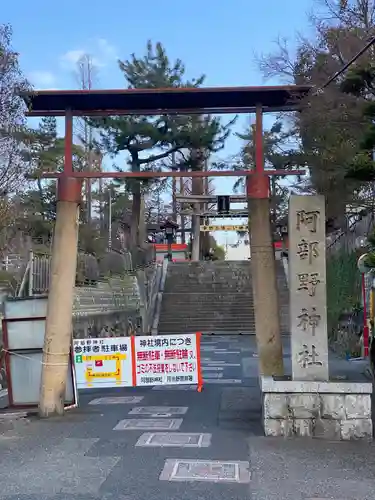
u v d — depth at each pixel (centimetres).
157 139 3108
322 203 796
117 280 2558
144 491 553
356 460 654
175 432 797
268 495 541
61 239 946
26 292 1572
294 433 762
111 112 983
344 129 1071
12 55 815
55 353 936
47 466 638
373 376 1198
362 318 1717
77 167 3406
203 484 573
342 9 1336
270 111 999
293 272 793
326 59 1170
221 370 1530
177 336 1107
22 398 997
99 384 1095
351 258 2042
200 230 4697
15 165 1035
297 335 785
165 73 3100
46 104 950
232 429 814
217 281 3350
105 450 702
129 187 3562
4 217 1550
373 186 1246
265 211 935
